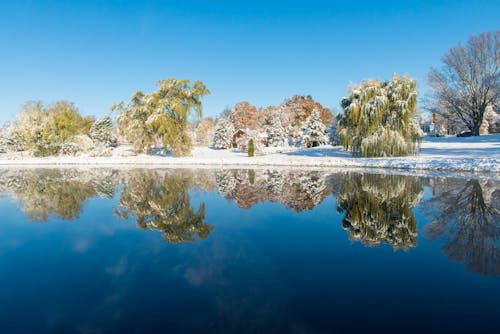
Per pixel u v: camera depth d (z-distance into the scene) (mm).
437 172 16672
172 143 31688
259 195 11203
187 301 3572
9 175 20234
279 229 6723
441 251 5117
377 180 14094
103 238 6250
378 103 21969
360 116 22672
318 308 3385
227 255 5145
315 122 43781
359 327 3008
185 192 12070
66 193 12312
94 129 53031
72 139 39562
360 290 3812
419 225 6695
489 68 34625
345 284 3988
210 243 5801
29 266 4809
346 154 28812
